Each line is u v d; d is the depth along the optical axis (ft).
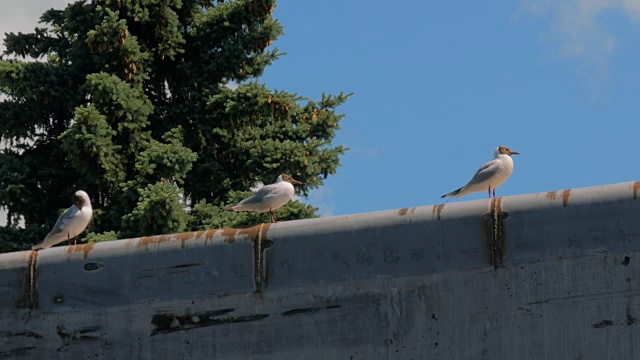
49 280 48.26
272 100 105.60
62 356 47.73
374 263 45.19
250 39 108.58
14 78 105.40
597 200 43.29
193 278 46.96
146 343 46.98
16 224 109.70
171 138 107.34
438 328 44.04
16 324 48.21
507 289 43.62
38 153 114.21
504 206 44.32
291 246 46.21
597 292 42.68
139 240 48.01
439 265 44.50
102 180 105.29
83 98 107.86
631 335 42.01
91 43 103.40
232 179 111.75
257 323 46.03
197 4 114.42
